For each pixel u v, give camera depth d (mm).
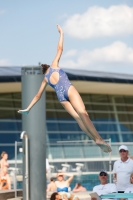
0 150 61688
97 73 66938
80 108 15727
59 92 16266
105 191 23828
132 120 73750
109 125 71812
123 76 67500
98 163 35750
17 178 32312
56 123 67688
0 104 65625
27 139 24297
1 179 32625
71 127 68188
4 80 58250
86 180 35062
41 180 24469
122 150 24422
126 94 74250
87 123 15547
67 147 54281
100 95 73375
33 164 24359
